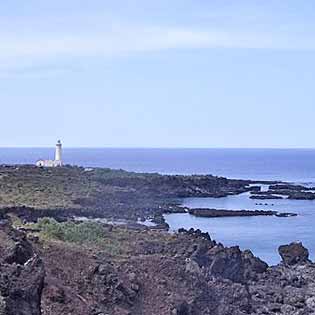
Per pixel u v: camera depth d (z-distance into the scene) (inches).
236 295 1924.2
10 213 3021.7
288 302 2058.3
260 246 3270.2
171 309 1628.9
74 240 2101.4
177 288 1758.1
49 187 4345.5
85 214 3506.4
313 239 3553.2
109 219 3415.4
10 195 3745.1
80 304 1425.9
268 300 2066.9
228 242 3378.4
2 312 895.1
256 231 3841.0
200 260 2139.5
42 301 1350.9
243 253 2447.1
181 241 2274.9
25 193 3919.8
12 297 954.1
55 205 3526.1
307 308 2007.9
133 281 1694.1
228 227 3996.1
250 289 2164.1
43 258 1616.6
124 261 1863.9
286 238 3570.4
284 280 2322.8
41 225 2274.9
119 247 2105.1
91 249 1956.2
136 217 3718.0
